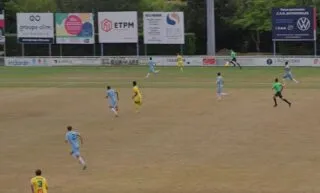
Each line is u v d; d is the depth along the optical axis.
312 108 112.44
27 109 118.75
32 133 95.50
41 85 155.88
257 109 112.62
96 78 170.38
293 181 65.94
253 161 74.75
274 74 172.25
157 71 187.25
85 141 88.25
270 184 64.94
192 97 129.75
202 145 84.06
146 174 70.19
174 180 67.38
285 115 105.81
